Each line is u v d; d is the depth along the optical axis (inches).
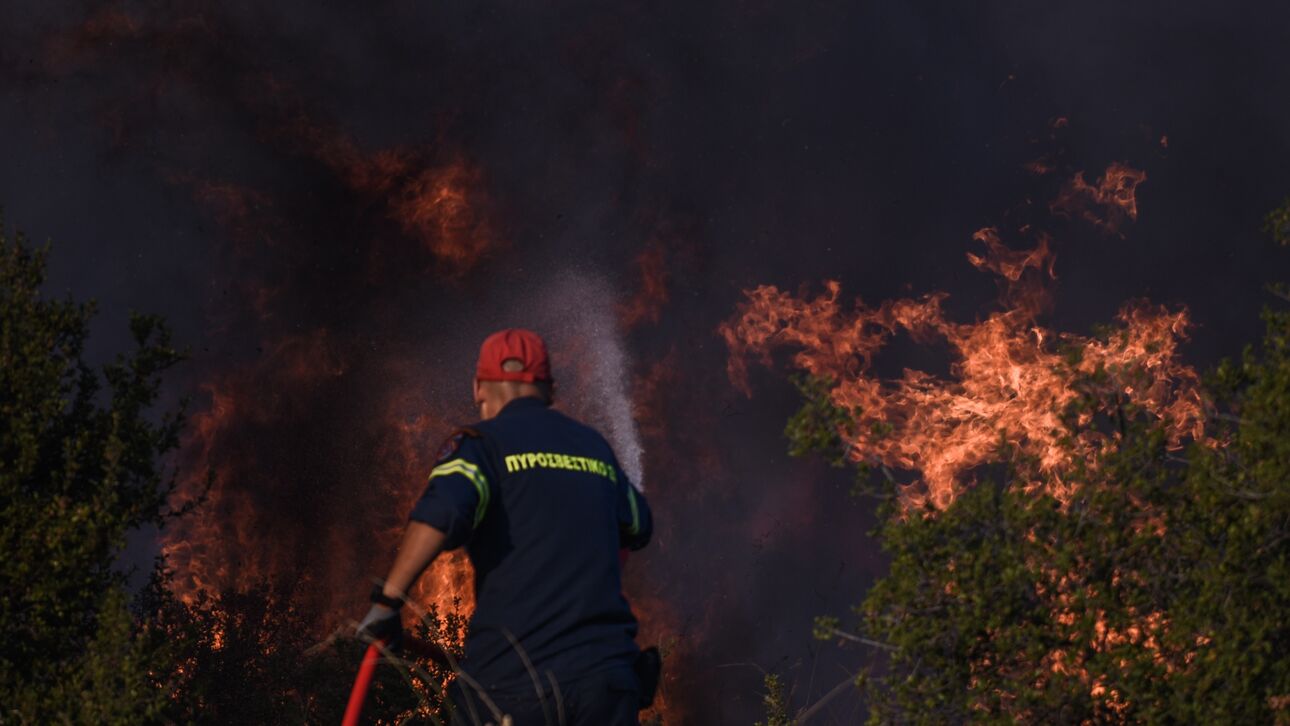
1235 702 101.7
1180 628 105.3
